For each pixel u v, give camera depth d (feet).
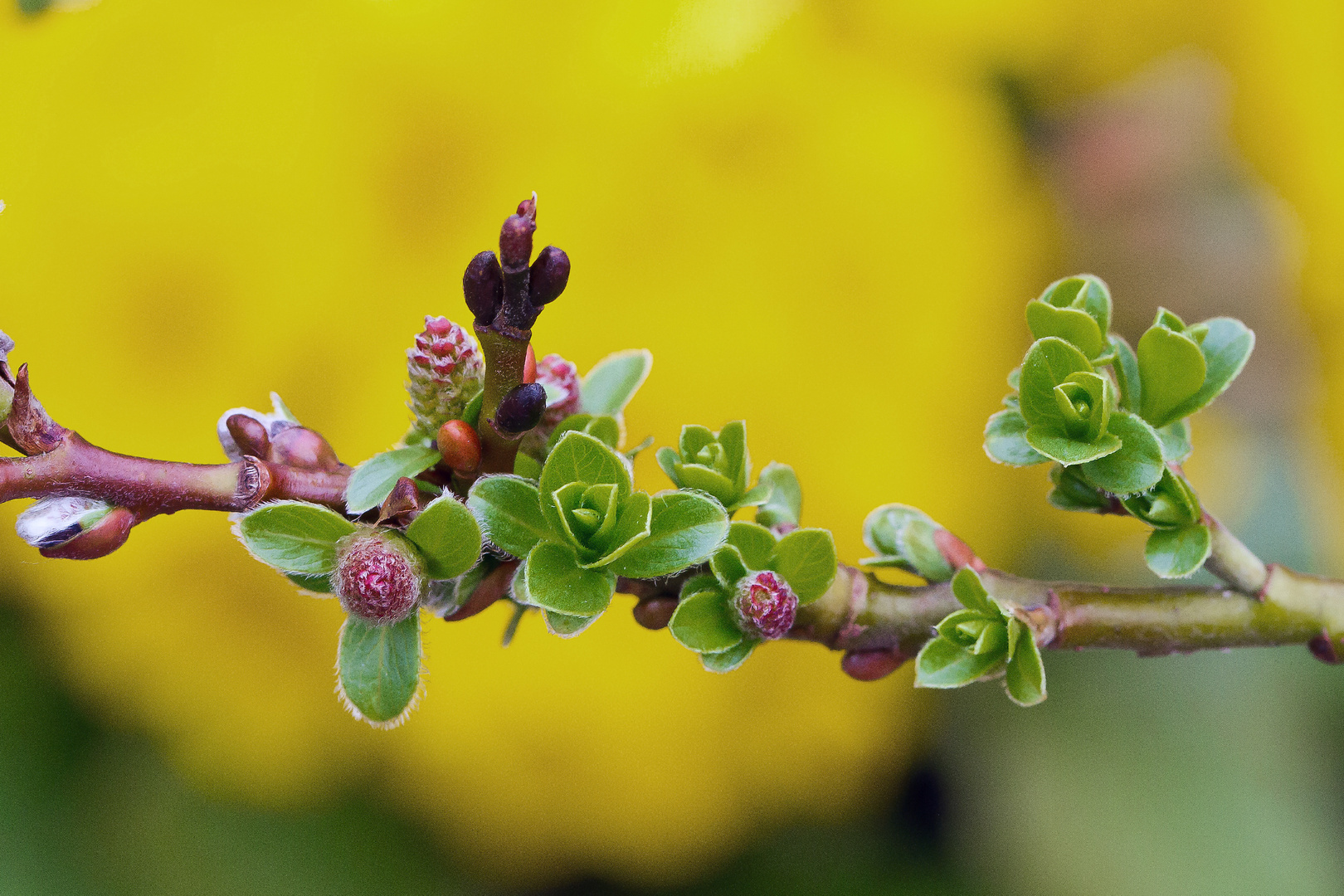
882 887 2.77
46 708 2.65
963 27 2.91
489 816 2.56
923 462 2.70
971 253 2.77
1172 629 1.29
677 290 2.57
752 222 2.59
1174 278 3.17
